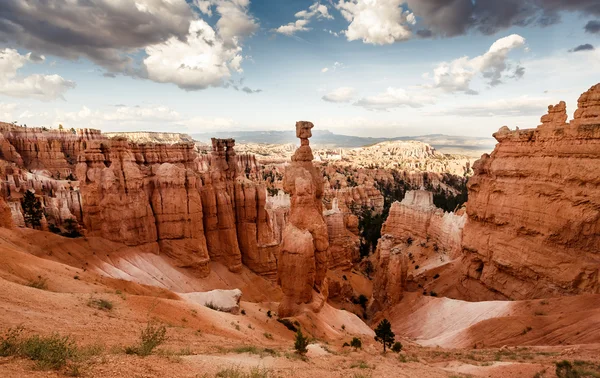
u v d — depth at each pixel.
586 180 37.25
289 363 17.53
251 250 69.06
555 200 40.34
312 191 43.72
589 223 36.91
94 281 28.38
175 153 70.56
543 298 40.06
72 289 23.75
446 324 44.25
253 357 17.52
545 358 23.75
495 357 26.16
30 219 55.88
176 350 15.50
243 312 35.81
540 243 41.84
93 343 13.28
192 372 11.94
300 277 39.91
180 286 53.47
